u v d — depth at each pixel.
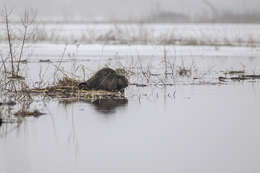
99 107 22.06
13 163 13.97
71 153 14.93
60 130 17.69
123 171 13.34
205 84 29.47
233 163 13.99
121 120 19.28
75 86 26.88
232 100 23.78
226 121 19.16
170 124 18.62
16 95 25.00
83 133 17.17
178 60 43.91
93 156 14.61
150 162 14.06
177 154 14.83
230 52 51.19
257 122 18.95
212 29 83.38
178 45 58.16
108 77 26.39
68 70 34.97
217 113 20.70
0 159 14.32
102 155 14.70
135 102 23.30
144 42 61.56
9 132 17.42
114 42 61.56
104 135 16.95
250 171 13.33
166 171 13.35
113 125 18.52
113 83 26.30
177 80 31.14
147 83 29.72
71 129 17.83
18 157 14.50
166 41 60.44
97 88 26.34
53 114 20.47
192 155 14.74
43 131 17.53
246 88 27.62
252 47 56.06
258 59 44.78
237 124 18.64
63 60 42.53
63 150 15.23
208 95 25.31
